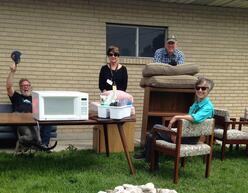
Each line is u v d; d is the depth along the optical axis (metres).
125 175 4.70
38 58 7.16
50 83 7.28
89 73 7.50
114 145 5.82
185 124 4.43
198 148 4.60
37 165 4.96
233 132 5.79
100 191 3.94
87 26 7.40
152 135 4.87
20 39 7.02
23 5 6.98
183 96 6.32
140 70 7.83
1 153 5.55
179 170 4.99
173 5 7.91
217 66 8.38
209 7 8.16
